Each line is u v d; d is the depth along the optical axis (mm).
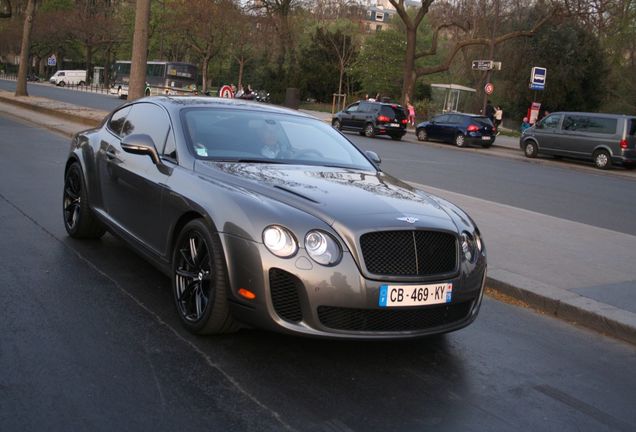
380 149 23375
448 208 4562
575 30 42188
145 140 5004
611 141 22688
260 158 5000
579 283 6242
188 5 51219
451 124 28938
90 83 76375
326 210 3934
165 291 5180
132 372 3713
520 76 44219
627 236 8984
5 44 81250
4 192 8789
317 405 3490
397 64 54281
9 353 3844
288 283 3730
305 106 55156
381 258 3836
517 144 31578
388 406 3553
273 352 4133
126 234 5336
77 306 4715
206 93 53938
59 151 13914
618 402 3922
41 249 6117
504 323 5242
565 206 12500
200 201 4238
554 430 3477
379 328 3871
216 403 3420
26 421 3105
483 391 3883
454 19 42719
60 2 72562
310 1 57656
